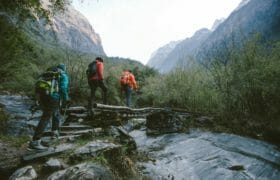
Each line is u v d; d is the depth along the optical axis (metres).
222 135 6.25
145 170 4.73
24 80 12.55
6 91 11.99
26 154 4.65
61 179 3.72
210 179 4.35
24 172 3.98
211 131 6.71
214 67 8.00
